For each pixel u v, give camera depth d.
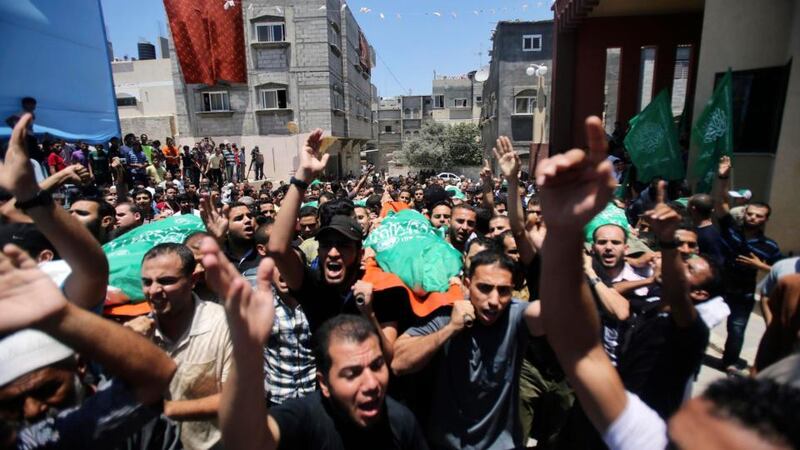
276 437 1.63
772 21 6.43
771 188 6.20
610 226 3.36
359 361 1.70
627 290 3.05
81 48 8.15
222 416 1.30
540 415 2.94
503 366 2.38
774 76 6.41
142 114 29.12
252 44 22.77
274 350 2.85
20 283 1.20
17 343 1.39
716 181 4.58
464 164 39.72
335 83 24.91
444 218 4.90
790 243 6.11
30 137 6.90
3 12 6.70
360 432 1.83
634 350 2.28
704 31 7.48
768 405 0.93
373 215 6.65
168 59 28.84
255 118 23.44
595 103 13.78
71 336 1.27
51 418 1.40
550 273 1.17
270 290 1.32
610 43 13.49
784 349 2.40
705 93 7.47
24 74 7.04
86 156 9.77
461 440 2.42
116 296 2.71
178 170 16.66
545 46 27.66
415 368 2.30
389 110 57.41
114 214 3.98
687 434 0.99
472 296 2.36
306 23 22.83
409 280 2.67
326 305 2.70
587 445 2.45
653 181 6.92
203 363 2.38
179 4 21.03
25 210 1.71
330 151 24.91
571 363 1.23
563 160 1.03
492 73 32.66
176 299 2.34
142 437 2.04
